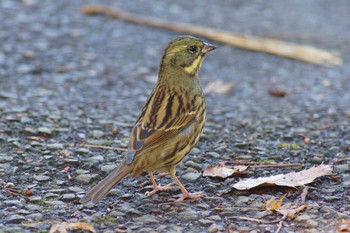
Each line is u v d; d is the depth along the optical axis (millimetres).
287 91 16125
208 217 8773
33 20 19828
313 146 11594
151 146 8891
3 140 11281
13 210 8859
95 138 11867
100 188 8453
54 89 15062
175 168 10453
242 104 14977
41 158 10625
